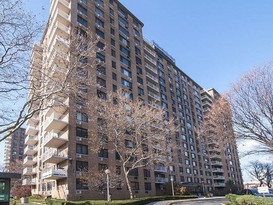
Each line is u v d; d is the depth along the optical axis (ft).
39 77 46.52
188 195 167.43
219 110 71.05
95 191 112.06
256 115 65.36
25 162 169.89
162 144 142.61
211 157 258.37
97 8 158.71
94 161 118.01
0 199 66.54
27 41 41.83
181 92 245.86
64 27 126.00
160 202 110.32
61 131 120.16
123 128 115.44
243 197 75.05
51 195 120.57
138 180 142.20
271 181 249.96
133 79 168.66
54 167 121.60
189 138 231.91
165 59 238.48
